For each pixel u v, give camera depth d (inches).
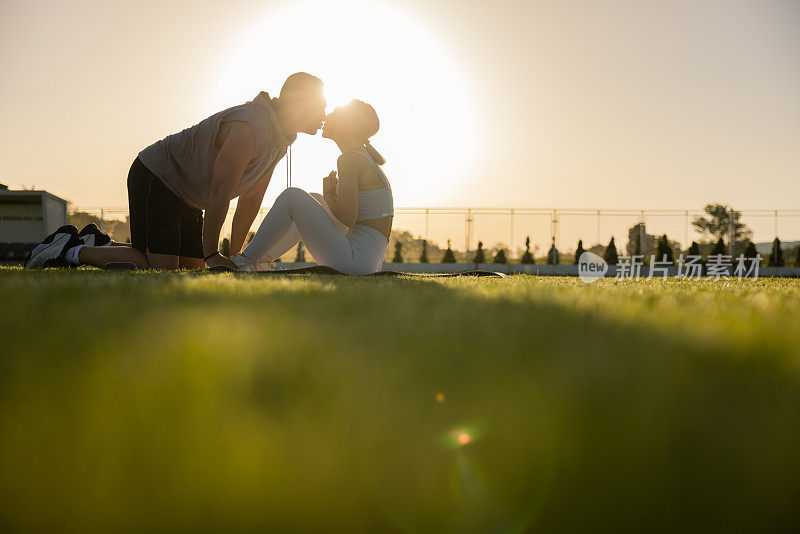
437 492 13.7
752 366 20.9
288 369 19.7
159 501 13.1
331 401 16.7
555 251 906.7
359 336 27.2
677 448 13.9
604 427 14.4
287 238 192.1
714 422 14.6
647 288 105.6
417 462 14.1
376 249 187.3
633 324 33.4
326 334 27.4
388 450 14.1
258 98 180.7
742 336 28.2
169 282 76.5
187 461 13.1
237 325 29.0
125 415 15.2
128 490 13.3
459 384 18.2
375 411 15.7
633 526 13.7
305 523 12.9
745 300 67.2
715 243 888.9
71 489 13.4
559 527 13.9
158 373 18.4
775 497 13.8
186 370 18.9
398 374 19.4
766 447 13.9
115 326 29.3
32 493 13.7
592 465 14.1
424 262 919.0
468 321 33.3
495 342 25.4
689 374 18.9
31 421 14.9
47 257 179.2
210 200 170.9
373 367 20.3
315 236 177.9
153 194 184.9
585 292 75.0
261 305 45.6
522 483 14.1
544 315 38.5
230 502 12.8
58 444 14.3
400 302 48.3
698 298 68.1
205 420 14.8
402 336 27.3
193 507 13.0
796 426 14.5
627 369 19.0
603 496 13.8
